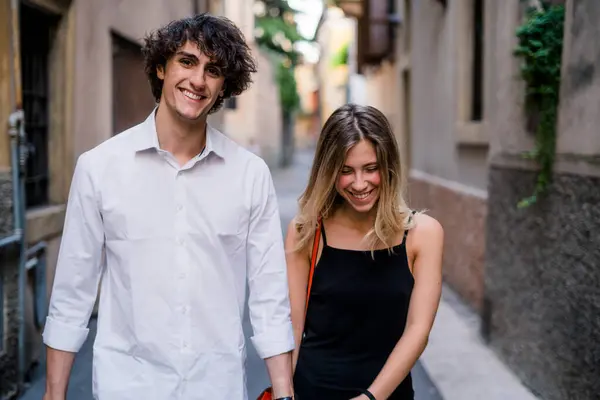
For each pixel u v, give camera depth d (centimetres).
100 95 682
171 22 210
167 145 210
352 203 223
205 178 210
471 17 727
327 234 231
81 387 459
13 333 449
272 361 220
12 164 447
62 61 591
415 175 1006
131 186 206
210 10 1438
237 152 217
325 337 227
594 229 349
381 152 219
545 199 424
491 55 600
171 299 206
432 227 227
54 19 586
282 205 1758
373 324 224
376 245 226
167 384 207
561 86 405
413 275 227
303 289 238
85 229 209
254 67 226
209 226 209
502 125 523
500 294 524
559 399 399
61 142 596
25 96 547
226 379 212
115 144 210
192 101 205
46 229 543
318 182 226
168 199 208
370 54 1326
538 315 437
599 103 346
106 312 211
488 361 522
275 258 222
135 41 805
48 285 557
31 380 486
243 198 214
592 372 348
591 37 360
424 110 959
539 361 435
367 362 225
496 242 536
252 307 224
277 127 3494
